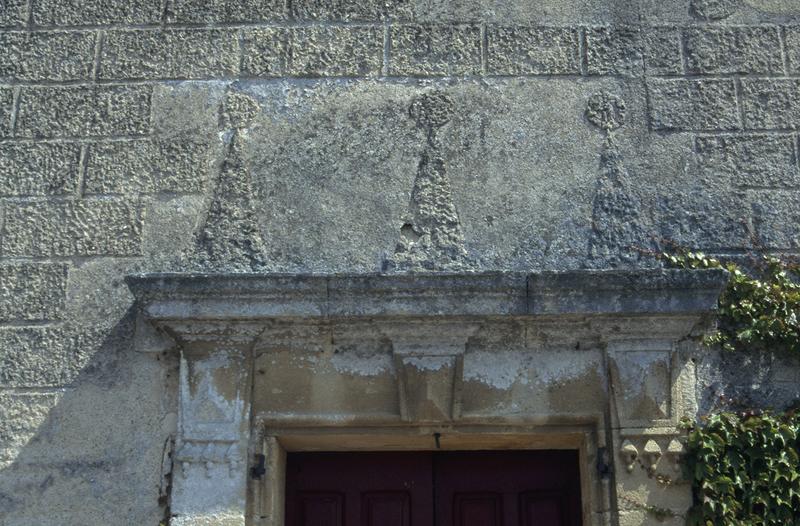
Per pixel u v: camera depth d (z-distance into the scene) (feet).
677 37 16.84
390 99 16.42
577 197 15.88
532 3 16.96
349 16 16.84
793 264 15.55
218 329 14.55
